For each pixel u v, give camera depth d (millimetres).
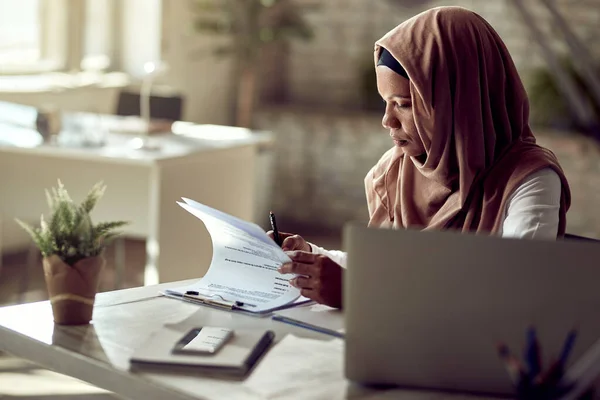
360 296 1436
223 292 1947
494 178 2082
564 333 1362
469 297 1393
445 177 2107
